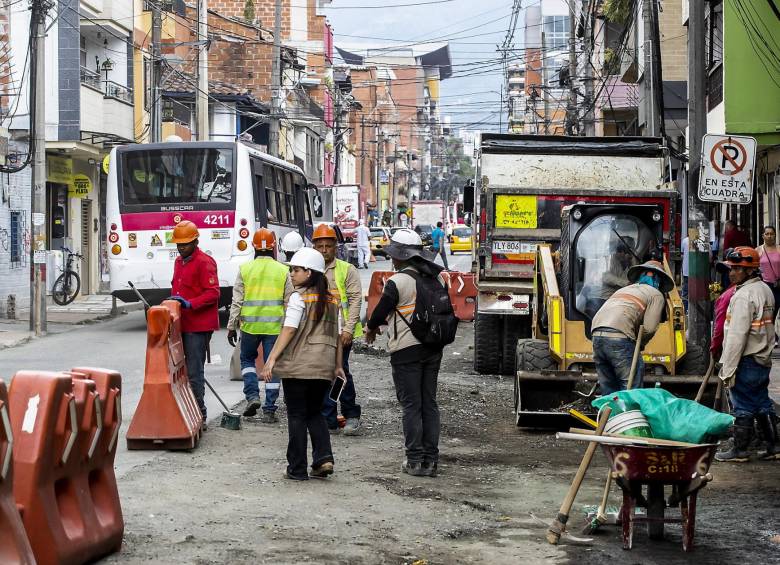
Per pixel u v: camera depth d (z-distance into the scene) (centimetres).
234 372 1572
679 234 1650
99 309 2886
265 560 687
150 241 2378
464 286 2625
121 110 3316
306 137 6712
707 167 1445
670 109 3169
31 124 2291
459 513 859
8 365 1764
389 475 1002
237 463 1012
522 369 1273
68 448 620
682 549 764
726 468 1083
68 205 3366
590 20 4247
